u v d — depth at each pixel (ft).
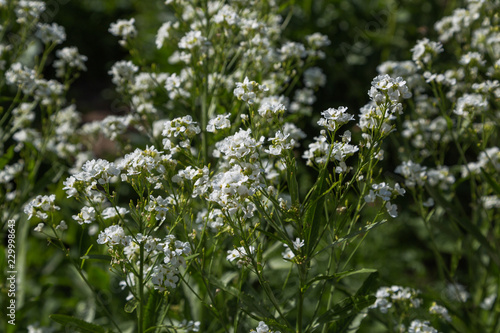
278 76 12.71
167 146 8.46
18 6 13.05
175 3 12.33
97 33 35.78
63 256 14.78
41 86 12.66
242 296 8.79
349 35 21.50
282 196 10.27
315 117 19.77
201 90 11.62
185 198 8.55
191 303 10.71
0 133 13.17
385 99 7.55
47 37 13.23
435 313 10.67
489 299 12.98
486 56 13.53
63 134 14.32
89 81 34.86
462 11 13.23
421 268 18.30
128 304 8.41
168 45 12.77
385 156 16.89
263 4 13.07
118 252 8.18
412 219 18.17
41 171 18.63
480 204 12.19
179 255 8.03
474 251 13.20
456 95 13.66
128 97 12.56
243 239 7.75
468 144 12.35
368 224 8.32
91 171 7.86
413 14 21.56
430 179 12.15
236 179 7.20
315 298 14.99
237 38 12.46
